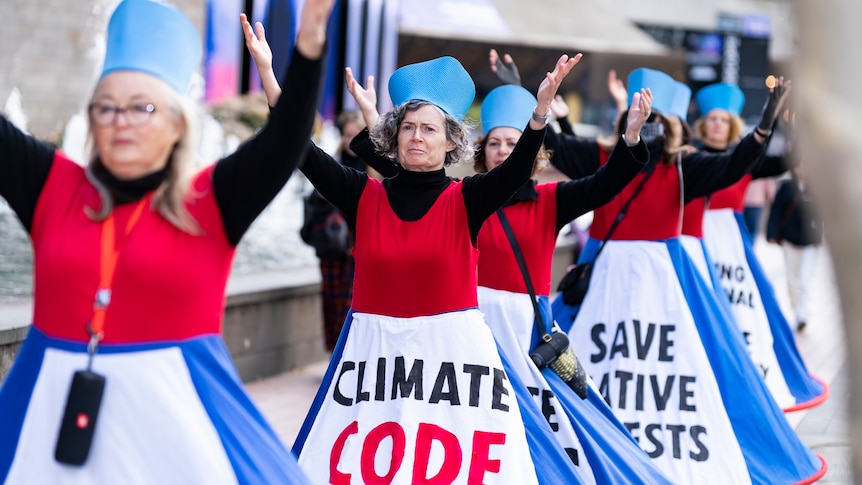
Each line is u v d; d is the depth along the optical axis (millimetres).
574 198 4867
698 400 6016
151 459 2906
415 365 4199
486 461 4098
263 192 2998
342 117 7941
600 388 6160
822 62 1560
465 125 4332
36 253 3031
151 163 2957
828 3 1545
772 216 11625
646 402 6051
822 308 13180
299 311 8484
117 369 2924
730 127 8461
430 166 4234
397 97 4363
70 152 11875
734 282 8562
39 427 2932
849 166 1561
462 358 4180
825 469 6309
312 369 8578
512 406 4180
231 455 2973
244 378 7914
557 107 6906
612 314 6246
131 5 2984
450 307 4215
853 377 1600
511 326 4965
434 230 4188
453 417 4141
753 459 6102
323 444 4223
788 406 8094
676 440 5957
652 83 6246
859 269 1572
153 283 2943
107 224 2965
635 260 6262
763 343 8367
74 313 2943
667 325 6156
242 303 7754
